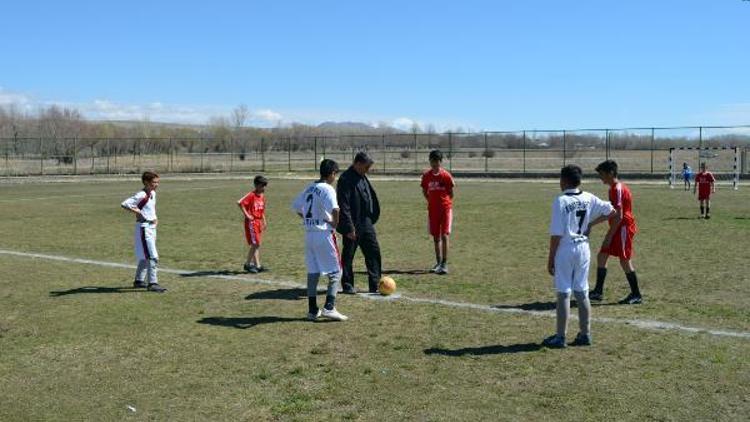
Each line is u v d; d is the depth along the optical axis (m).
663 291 10.25
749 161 51.84
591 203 7.35
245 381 6.41
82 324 8.51
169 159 64.19
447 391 6.10
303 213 8.68
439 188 11.78
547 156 72.94
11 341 7.79
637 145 54.41
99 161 63.41
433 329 8.17
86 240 16.55
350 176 10.25
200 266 12.84
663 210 23.02
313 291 8.62
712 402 5.80
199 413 5.67
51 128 93.38
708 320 8.52
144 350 7.41
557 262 7.35
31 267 12.77
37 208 25.09
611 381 6.32
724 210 23.05
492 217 21.08
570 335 7.91
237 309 9.30
